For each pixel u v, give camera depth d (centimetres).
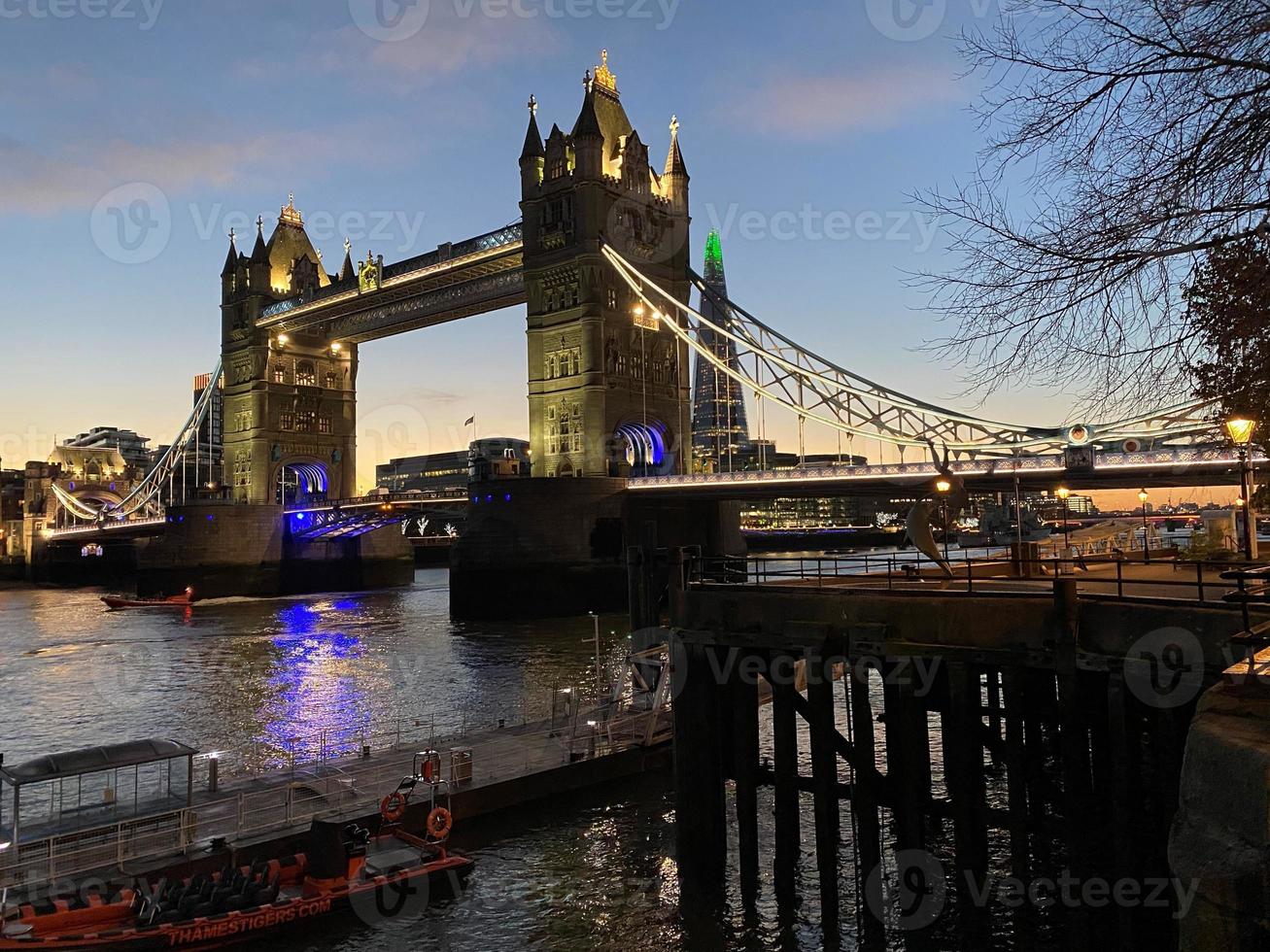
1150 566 3222
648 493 10488
